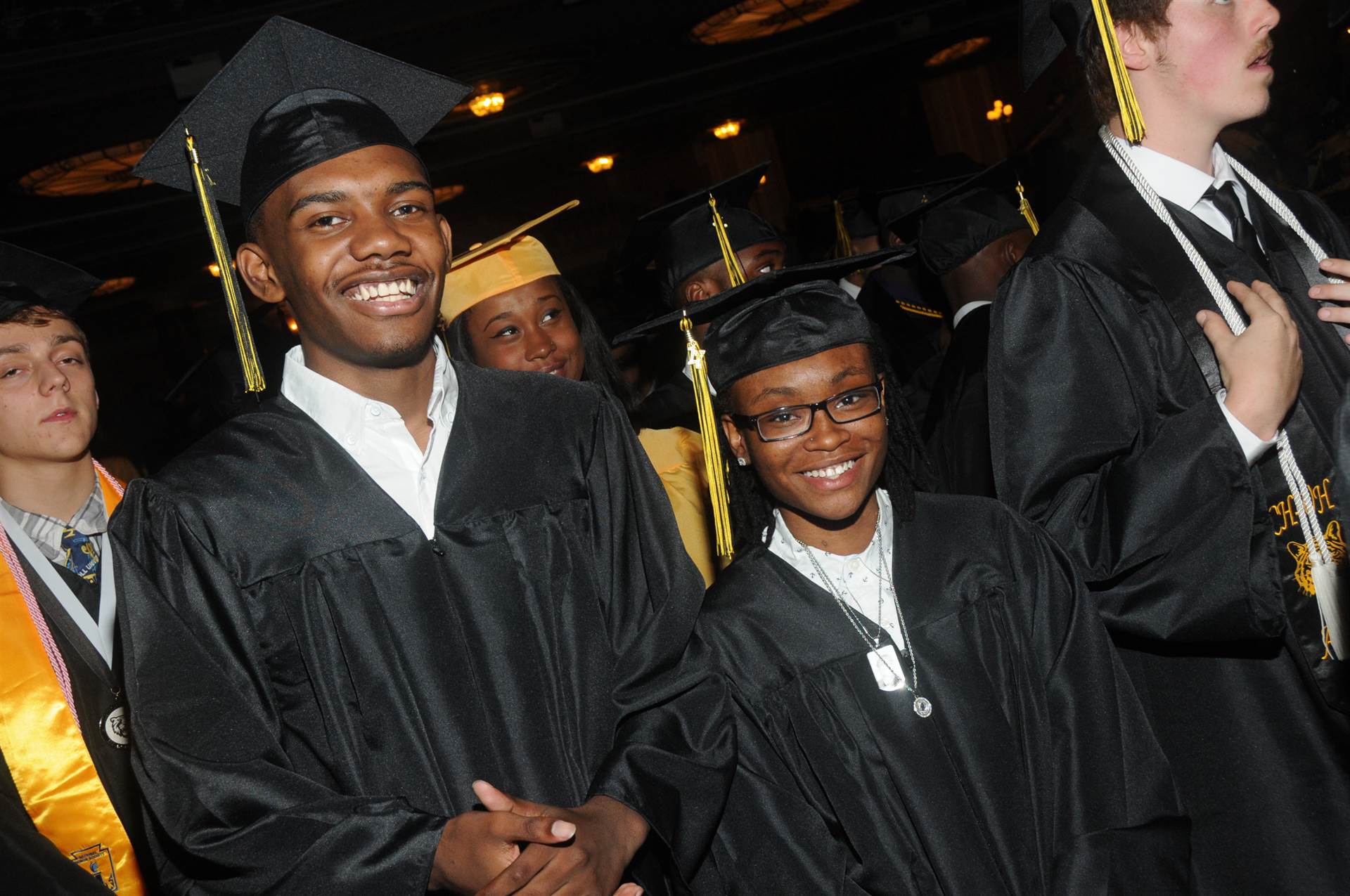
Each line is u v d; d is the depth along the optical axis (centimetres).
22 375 270
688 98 1441
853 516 223
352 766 193
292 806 183
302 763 196
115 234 1356
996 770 205
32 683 254
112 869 250
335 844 178
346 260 198
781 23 1252
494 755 196
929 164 574
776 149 1684
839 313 224
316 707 196
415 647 196
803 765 213
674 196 1619
